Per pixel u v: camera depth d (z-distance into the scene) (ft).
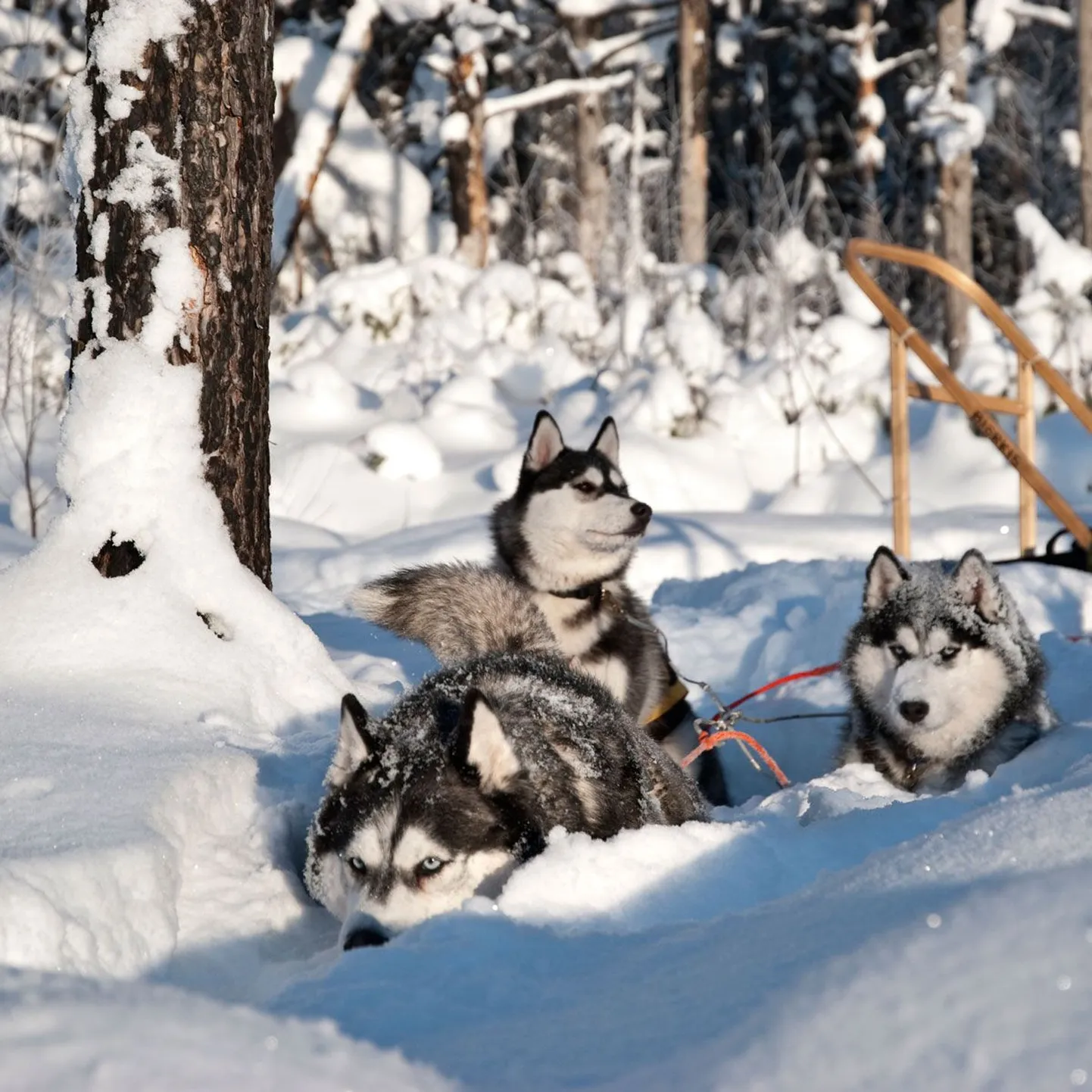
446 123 63.00
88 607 15.14
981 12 66.44
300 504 40.42
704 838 10.72
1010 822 8.98
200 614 15.84
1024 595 24.85
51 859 9.66
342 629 24.40
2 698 13.58
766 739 22.88
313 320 55.36
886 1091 5.25
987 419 26.12
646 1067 5.94
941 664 17.65
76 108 15.89
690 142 69.67
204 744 13.53
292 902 11.87
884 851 9.45
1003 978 5.86
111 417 15.69
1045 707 18.43
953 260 64.23
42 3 59.31
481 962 8.12
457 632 16.67
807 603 27.04
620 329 55.47
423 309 56.90
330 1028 6.21
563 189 75.20
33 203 42.78
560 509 22.30
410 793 11.19
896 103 91.97
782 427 47.93
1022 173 87.97
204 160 15.76
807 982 6.40
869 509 42.68
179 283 15.75
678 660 25.63
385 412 48.32
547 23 74.33
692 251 69.97
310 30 69.51
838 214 85.25
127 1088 4.98
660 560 34.12
